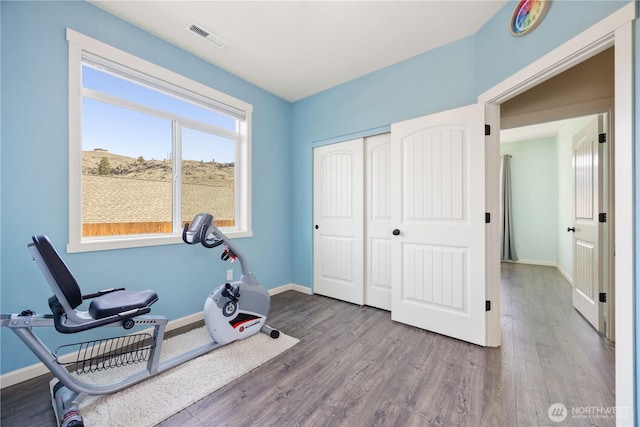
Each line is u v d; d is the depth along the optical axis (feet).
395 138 7.96
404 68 8.25
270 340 6.78
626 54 3.59
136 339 6.66
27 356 5.24
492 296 6.52
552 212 16.12
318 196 10.74
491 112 6.54
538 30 5.05
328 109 10.26
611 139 6.61
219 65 8.61
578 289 8.55
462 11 6.22
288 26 6.77
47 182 5.43
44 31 5.37
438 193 7.13
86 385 4.33
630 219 3.59
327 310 9.02
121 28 6.46
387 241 8.98
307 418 4.25
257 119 10.04
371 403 4.57
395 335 7.12
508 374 5.32
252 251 9.89
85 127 6.18
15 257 5.09
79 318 4.17
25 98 5.16
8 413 4.37
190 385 5.00
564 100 6.88
